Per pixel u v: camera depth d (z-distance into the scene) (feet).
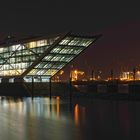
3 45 492.54
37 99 327.47
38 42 439.63
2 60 498.69
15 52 474.49
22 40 465.06
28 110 214.69
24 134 126.82
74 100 301.22
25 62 460.14
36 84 425.69
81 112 198.90
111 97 315.17
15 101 300.20
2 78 505.66
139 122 155.43
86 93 381.40
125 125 147.13
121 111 200.75
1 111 209.26
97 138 119.85
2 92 441.68
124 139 118.42
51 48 423.23
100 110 208.33
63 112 200.34
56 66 459.73
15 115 186.91
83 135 124.98
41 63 446.19
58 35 413.59
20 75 468.34
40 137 121.29
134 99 289.12
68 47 432.25
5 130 135.33
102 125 147.43
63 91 424.87
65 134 126.82
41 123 154.40
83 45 438.81
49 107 233.96
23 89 417.08
